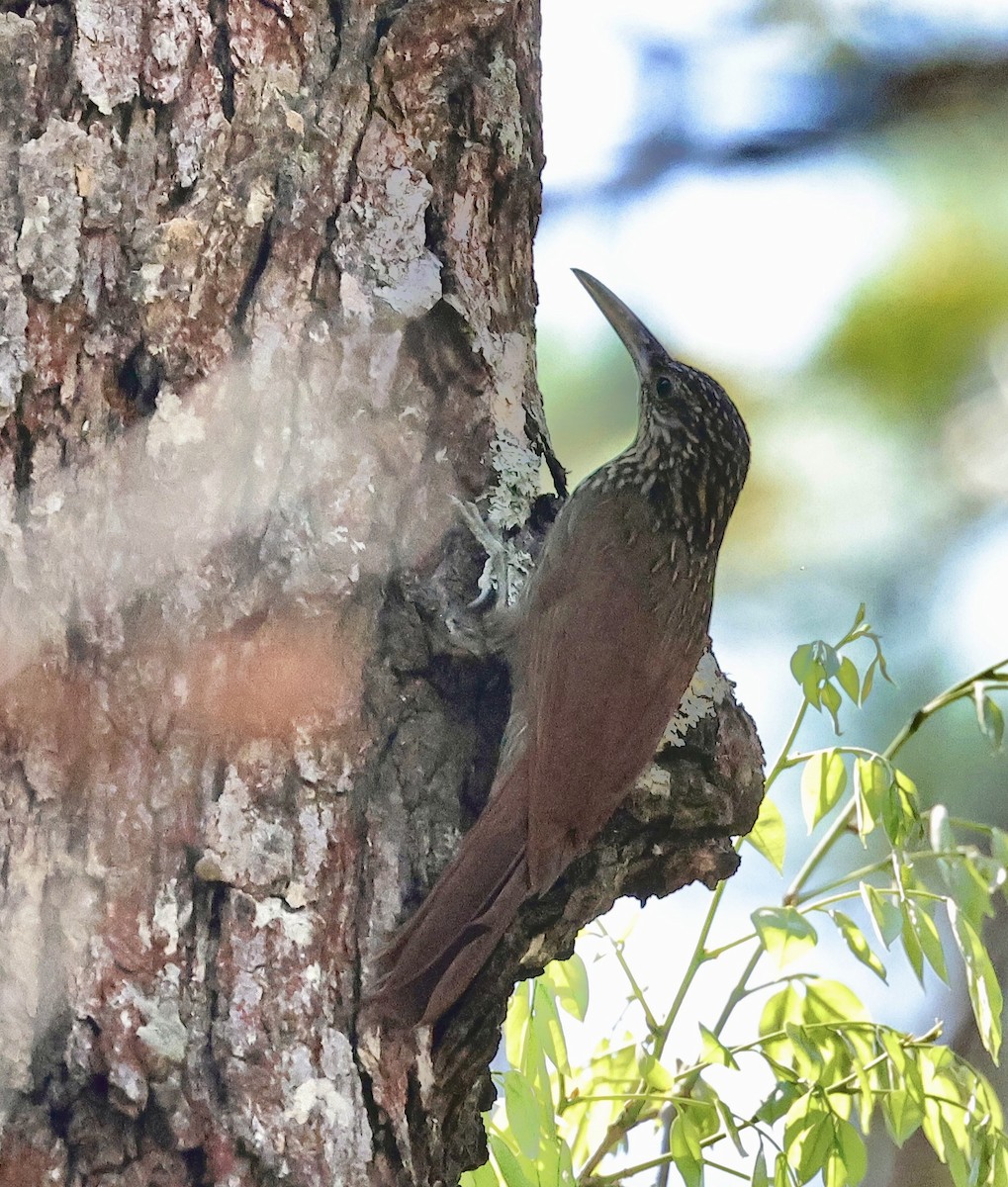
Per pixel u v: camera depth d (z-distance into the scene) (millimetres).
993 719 7984
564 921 7492
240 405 6777
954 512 13156
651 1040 8289
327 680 6805
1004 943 13172
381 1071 6605
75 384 6500
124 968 6215
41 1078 6031
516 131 8047
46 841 6199
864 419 13180
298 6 7191
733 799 8039
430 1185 6812
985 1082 7602
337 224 7191
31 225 6508
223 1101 6250
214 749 6531
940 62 13344
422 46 7457
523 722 7578
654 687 7805
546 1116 7164
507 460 7859
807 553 13250
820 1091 7492
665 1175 8148
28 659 6238
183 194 6824
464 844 6988
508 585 7719
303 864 6609
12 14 6602
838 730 7910
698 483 9195
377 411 7172
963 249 13016
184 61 6871
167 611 6508
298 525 6824
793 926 7746
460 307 7602
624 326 9680
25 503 6348
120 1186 6012
